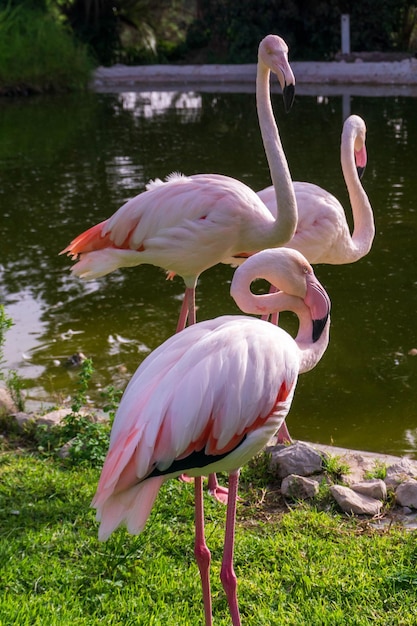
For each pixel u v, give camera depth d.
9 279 7.32
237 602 2.90
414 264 7.33
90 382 5.29
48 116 16.80
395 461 4.16
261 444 2.72
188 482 3.97
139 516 2.50
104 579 3.21
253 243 4.67
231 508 2.73
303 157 11.74
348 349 5.72
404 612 2.99
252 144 12.94
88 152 12.84
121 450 2.50
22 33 21.44
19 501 3.77
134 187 10.32
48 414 4.60
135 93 20.08
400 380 5.24
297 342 3.14
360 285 6.95
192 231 4.53
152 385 2.62
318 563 3.31
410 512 3.72
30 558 3.33
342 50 21.98
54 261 7.77
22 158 12.62
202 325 2.87
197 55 24.70
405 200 9.17
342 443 4.50
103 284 7.28
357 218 5.46
